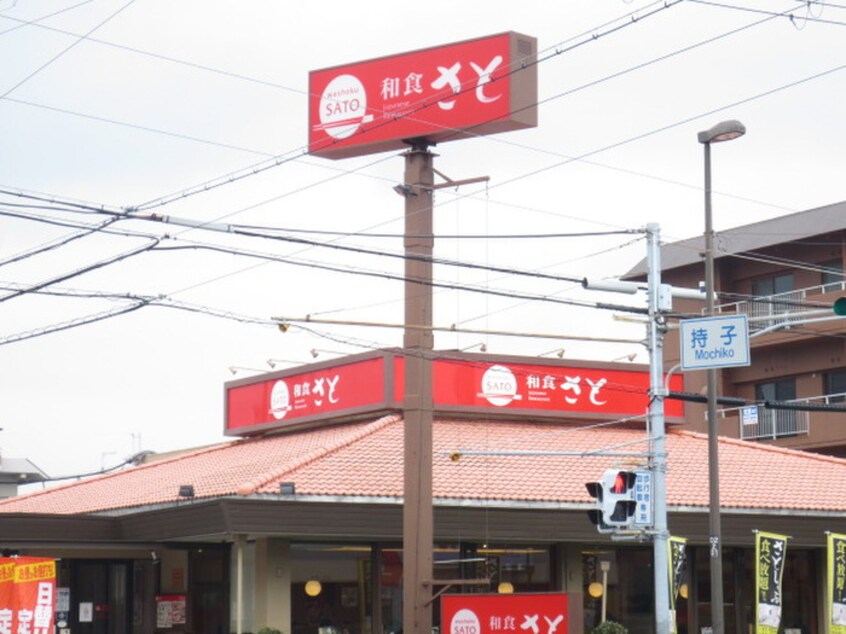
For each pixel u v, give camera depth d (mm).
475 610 22250
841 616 29391
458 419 32969
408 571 21938
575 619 21688
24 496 36969
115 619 30984
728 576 32156
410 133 28844
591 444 32719
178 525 27656
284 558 27594
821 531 31562
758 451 35406
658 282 23047
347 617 28188
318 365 33938
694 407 54000
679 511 29547
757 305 51719
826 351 50062
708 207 25000
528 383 33594
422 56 28906
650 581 31094
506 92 27781
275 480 26797
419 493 22047
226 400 37062
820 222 50250
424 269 22312
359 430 30641
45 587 25172
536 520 28344
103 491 34500
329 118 30047
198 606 29750
